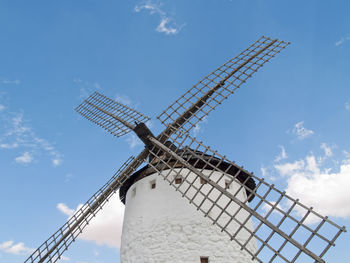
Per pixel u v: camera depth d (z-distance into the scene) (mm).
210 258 9031
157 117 11461
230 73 11945
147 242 9727
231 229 9789
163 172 10992
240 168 8523
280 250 6859
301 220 6816
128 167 11477
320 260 6145
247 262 9359
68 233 11398
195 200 10133
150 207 10484
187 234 9477
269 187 7660
